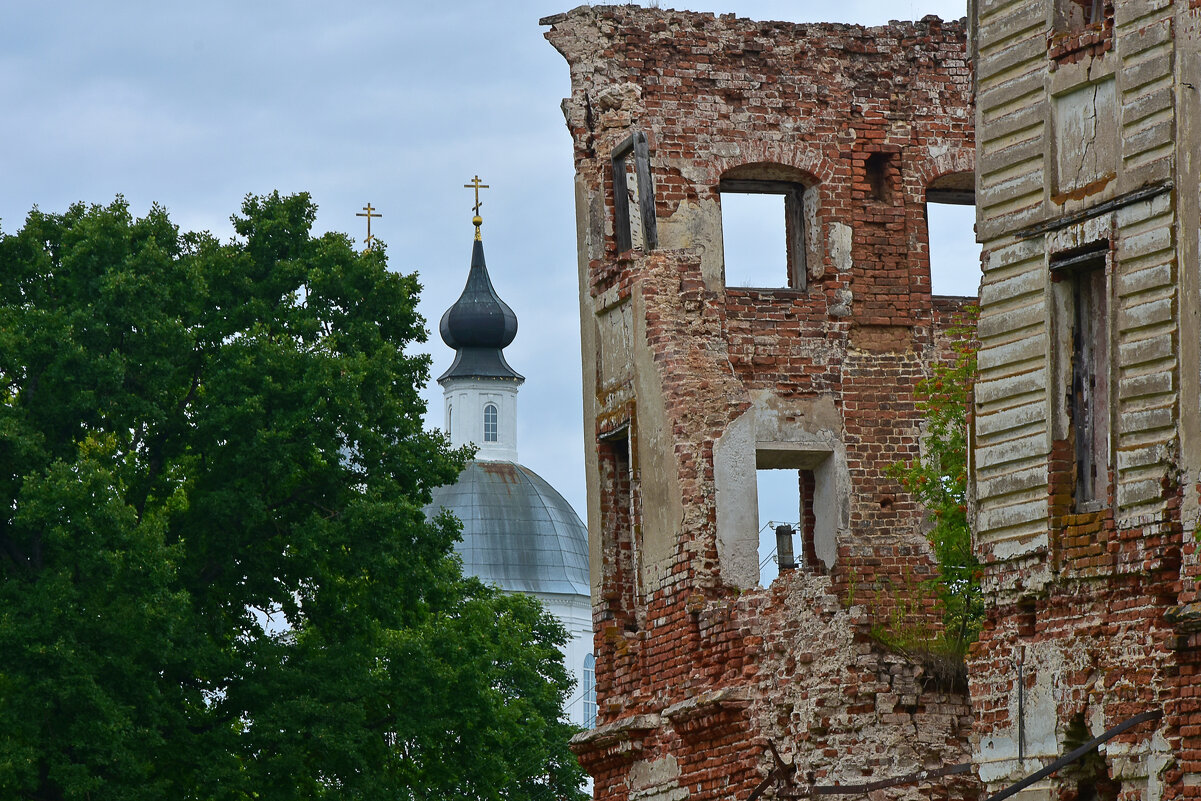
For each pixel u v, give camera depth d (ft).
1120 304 108.68
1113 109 110.73
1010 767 113.39
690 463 151.74
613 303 162.20
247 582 220.64
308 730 208.13
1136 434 107.34
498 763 227.40
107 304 212.43
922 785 132.26
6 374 211.20
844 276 170.40
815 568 169.17
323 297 231.71
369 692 214.28
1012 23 117.19
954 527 148.15
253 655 213.25
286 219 232.73
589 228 166.40
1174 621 102.58
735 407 153.58
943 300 172.55
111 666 200.95
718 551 150.30
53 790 204.03
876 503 167.53
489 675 253.85
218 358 219.20
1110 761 106.22
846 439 167.94
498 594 366.02
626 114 164.35
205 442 219.00
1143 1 108.88
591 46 167.43
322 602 221.25
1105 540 108.37
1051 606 111.75
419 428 232.32
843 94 172.76
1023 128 116.16
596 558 165.37
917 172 173.78
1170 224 106.32
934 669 134.41
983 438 117.39
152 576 201.46
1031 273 115.03
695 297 156.56
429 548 223.92
